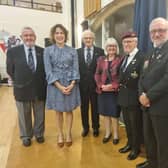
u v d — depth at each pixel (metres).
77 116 4.64
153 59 2.21
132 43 2.73
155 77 2.12
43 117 3.40
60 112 3.24
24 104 3.26
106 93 3.24
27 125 3.35
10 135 3.73
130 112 2.77
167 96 2.04
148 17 2.99
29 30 3.11
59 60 3.08
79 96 3.30
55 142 3.41
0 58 9.80
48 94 3.15
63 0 9.63
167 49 2.08
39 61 3.19
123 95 2.79
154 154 2.39
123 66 2.83
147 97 2.10
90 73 3.46
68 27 8.10
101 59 3.32
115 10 4.51
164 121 2.09
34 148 3.22
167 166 2.13
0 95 7.18
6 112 5.13
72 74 3.16
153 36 2.21
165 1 2.88
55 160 2.86
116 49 3.21
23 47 3.16
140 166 2.58
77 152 3.06
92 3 5.38
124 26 4.26
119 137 3.52
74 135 3.66
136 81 2.67
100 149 3.13
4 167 2.71
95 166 2.69
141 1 3.04
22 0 10.96
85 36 3.45
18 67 3.13
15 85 3.20
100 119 4.36
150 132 2.35
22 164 2.77
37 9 10.38
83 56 3.46
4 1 10.18
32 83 3.16
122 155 2.94
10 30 9.98
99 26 5.33
